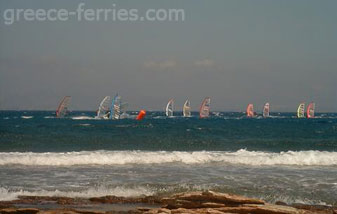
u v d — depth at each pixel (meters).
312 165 42.06
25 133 79.44
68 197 27.27
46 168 38.78
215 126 119.31
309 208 25.03
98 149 57.94
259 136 84.50
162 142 67.69
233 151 55.19
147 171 37.28
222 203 24.19
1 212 22.59
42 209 24.16
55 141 65.56
